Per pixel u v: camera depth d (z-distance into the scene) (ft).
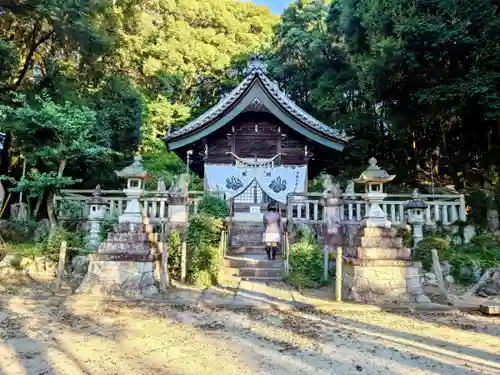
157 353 13.51
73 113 35.91
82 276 27.30
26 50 44.86
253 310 19.70
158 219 32.83
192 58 87.10
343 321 17.98
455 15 33.88
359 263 22.11
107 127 45.52
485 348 14.46
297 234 31.76
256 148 48.08
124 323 17.19
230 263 29.55
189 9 91.35
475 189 43.98
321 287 25.21
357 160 61.82
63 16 39.06
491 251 29.81
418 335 15.98
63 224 34.55
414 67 37.58
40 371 11.81
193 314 18.86
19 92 39.55
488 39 33.30
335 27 61.77
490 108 35.63
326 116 63.31
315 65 65.98
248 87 45.24
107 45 44.42
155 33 79.15
